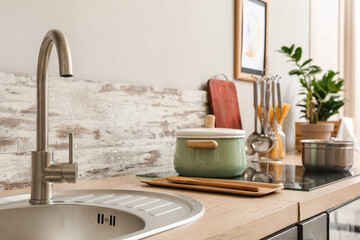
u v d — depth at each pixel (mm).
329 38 3168
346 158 1526
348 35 3307
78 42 1363
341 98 3270
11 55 1184
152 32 1647
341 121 2650
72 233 979
